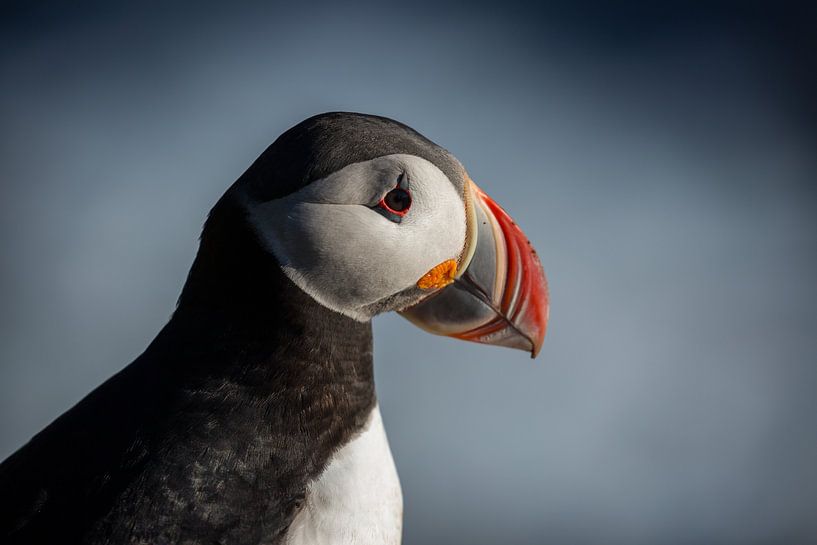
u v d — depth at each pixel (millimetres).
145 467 4508
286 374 4844
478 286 5367
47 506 4441
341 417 4973
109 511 4395
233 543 4523
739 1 22109
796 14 21781
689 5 22219
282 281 4875
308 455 4824
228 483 4594
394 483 5195
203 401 4727
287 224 4852
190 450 4586
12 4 21031
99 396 4848
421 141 5180
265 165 4938
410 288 5184
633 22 21625
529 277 5449
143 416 4676
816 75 20969
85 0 21234
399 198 4977
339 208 4875
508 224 5473
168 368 4836
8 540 4371
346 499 4844
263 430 4746
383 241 4930
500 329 5469
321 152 4879
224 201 4996
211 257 4973
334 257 4879
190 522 4465
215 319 4898
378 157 4953
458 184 5281
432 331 5516
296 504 4719
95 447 4598
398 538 5207
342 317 5016
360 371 5102
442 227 5117
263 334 4855
